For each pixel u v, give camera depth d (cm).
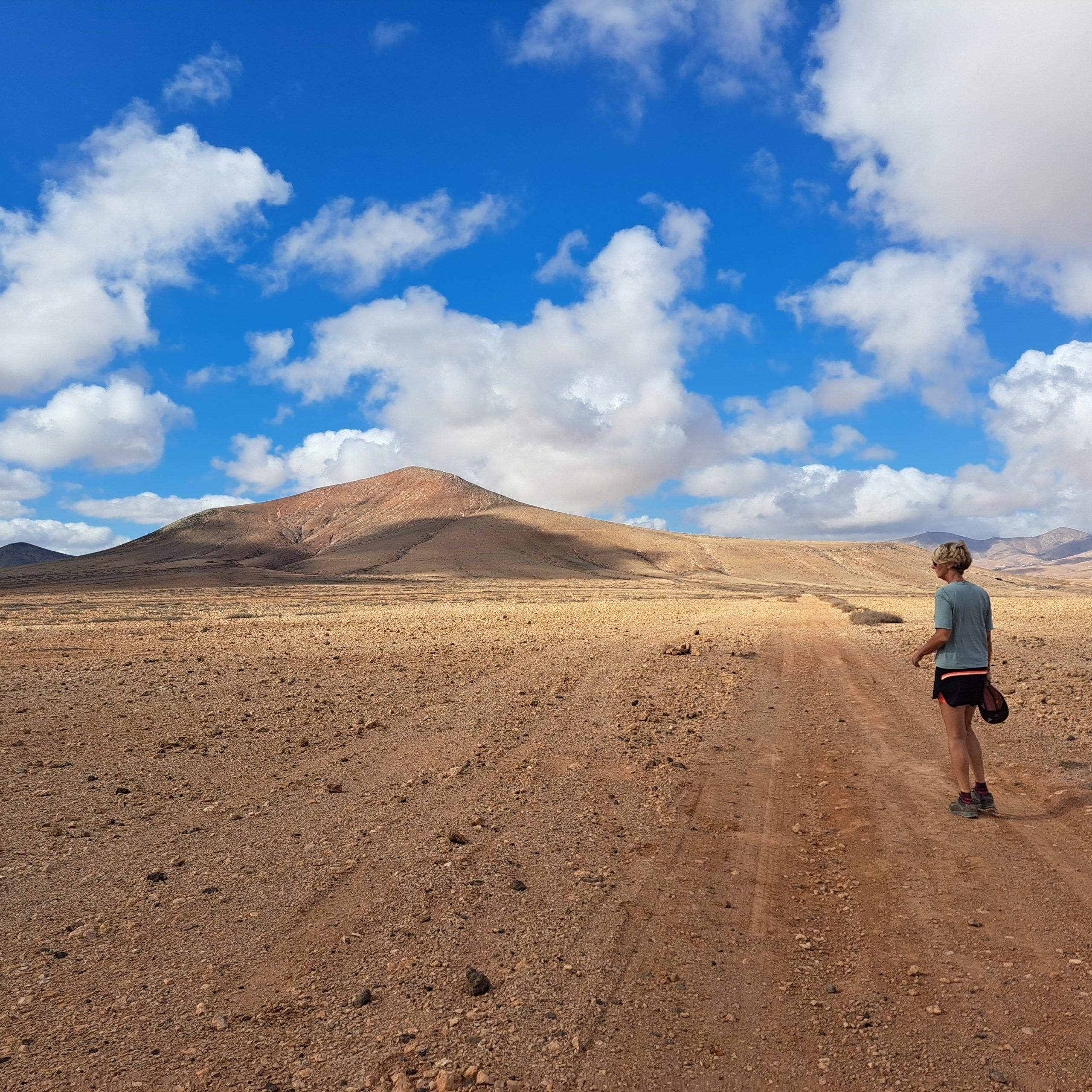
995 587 14212
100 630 2342
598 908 370
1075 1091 228
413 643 1744
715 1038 262
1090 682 957
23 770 664
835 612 3083
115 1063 251
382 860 439
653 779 604
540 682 1117
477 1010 279
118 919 367
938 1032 263
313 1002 288
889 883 397
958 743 504
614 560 15525
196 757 707
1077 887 380
